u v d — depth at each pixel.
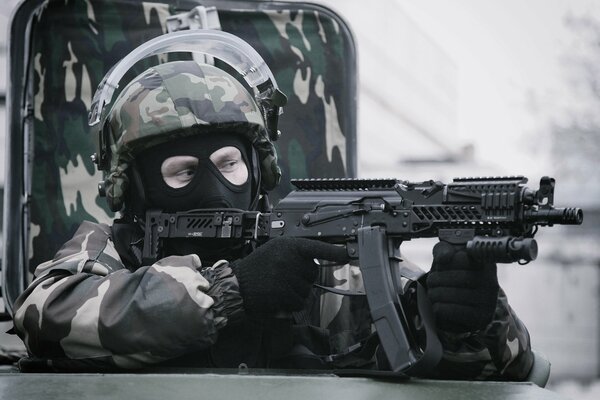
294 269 4.89
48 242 6.93
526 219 4.44
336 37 7.48
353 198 4.96
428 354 4.53
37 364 5.13
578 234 23.06
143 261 5.52
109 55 7.13
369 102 23.53
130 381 4.29
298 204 5.14
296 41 7.43
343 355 5.40
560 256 22.89
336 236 4.97
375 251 4.78
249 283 4.93
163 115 5.46
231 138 5.57
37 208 6.96
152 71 5.70
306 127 7.38
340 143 7.42
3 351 6.34
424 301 4.69
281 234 5.18
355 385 4.31
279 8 7.42
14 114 7.00
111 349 4.94
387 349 4.67
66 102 7.07
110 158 5.84
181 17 7.20
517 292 23.02
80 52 7.10
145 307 4.91
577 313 22.36
